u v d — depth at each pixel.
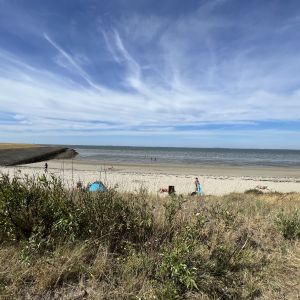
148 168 48.28
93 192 5.23
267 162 75.38
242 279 3.95
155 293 3.40
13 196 4.38
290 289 3.86
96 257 4.03
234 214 5.97
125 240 4.38
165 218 4.93
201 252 4.20
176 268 3.56
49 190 4.75
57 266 3.66
